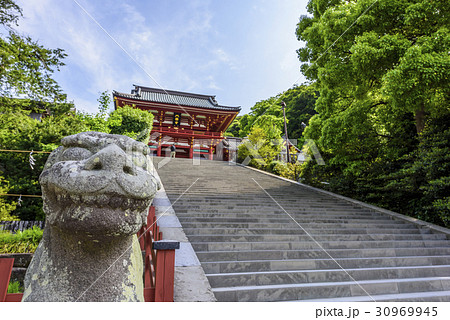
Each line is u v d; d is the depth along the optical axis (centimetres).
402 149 870
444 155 659
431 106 761
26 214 802
